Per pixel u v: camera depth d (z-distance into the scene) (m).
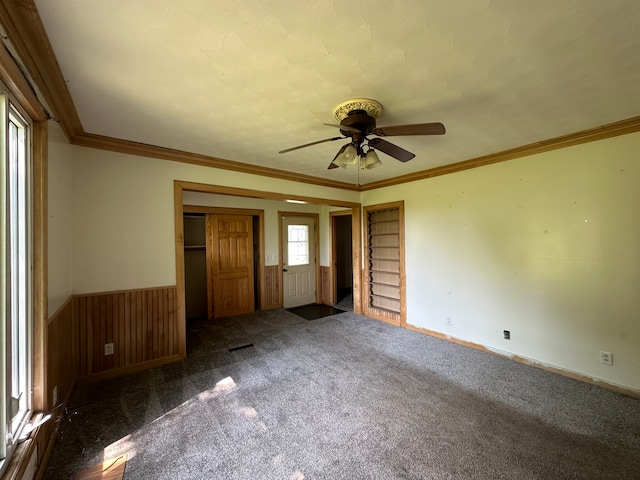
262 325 4.61
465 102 2.04
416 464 1.69
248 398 2.41
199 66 1.59
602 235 2.59
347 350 3.50
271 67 1.60
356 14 1.22
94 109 2.11
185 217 5.50
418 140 2.81
